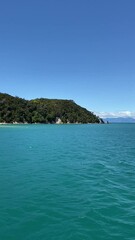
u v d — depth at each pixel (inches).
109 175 844.0
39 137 2573.8
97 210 512.4
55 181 751.7
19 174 841.5
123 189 673.0
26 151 1433.3
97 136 2874.0
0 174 838.5
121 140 2317.9
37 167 966.4
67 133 3400.6
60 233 412.8
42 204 547.5
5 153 1339.8
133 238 397.4
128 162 1113.4
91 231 419.8
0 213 495.5
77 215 486.3
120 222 455.8
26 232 416.8
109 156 1290.6
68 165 1019.9
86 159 1179.9
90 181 756.6
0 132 3405.5
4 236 402.9
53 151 1451.8
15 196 602.9
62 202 561.6
